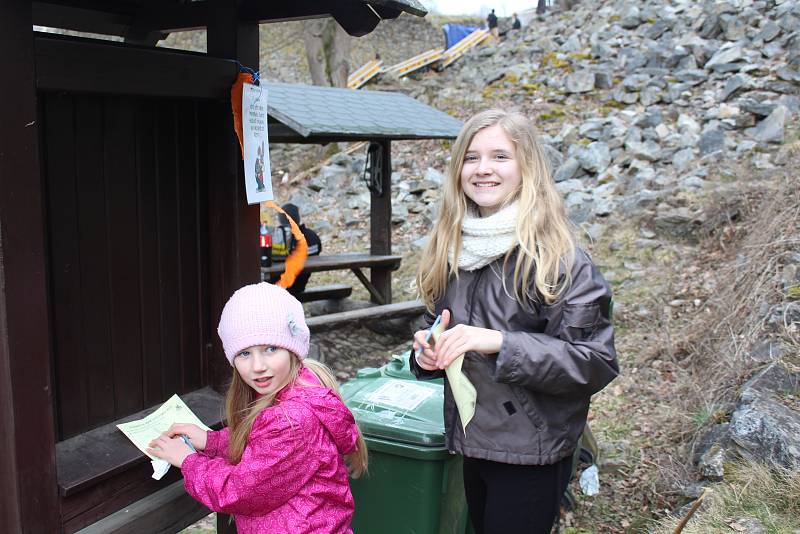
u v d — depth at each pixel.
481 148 2.15
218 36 2.43
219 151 2.46
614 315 5.92
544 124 11.23
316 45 15.45
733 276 5.56
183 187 2.43
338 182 11.61
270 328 1.90
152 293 2.34
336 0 2.30
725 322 4.93
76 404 2.11
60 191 1.99
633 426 4.34
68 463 1.98
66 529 1.92
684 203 7.30
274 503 1.88
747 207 6.62
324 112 6.43
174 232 2.41
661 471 3.74
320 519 1.91
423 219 9.72
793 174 6.66
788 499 3.00
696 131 9.05
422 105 7.77
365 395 2.80
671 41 12.12
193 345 2.54
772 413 3.44
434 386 2.91
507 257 2.10
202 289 2.55
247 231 2.52
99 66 1.91
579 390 2.04
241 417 2.04
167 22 2.67
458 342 1.98
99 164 2.10
